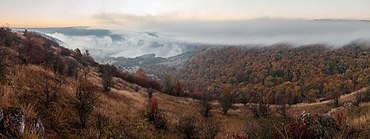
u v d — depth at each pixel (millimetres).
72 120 11094
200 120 23562
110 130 9430
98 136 9680
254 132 11445
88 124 11344
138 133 11305
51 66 26219
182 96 57719
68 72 28906
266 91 129000
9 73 13453
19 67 16375
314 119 10375
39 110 10219
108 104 18547
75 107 12688
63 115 11031
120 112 17406
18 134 6250
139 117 17922
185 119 17969
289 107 39312
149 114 18625
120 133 9781
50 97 12148
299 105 42469
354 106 23688
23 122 6711
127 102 24094
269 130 10547
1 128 5984
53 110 11070
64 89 15406
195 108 35438
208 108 30703
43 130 8133
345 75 129500
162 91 57969
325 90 114875
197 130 16453
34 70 18156
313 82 127812
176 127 17625
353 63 150500
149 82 64375
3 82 11078
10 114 6551
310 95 109000
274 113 28797
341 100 37594
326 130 9430
